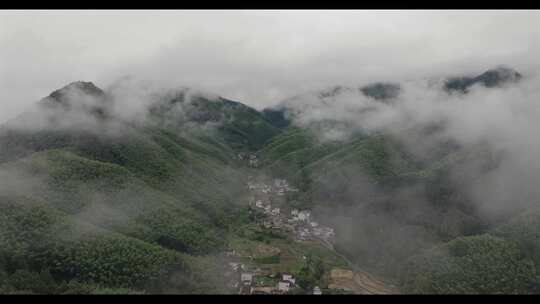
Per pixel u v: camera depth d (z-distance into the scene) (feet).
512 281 640.99
